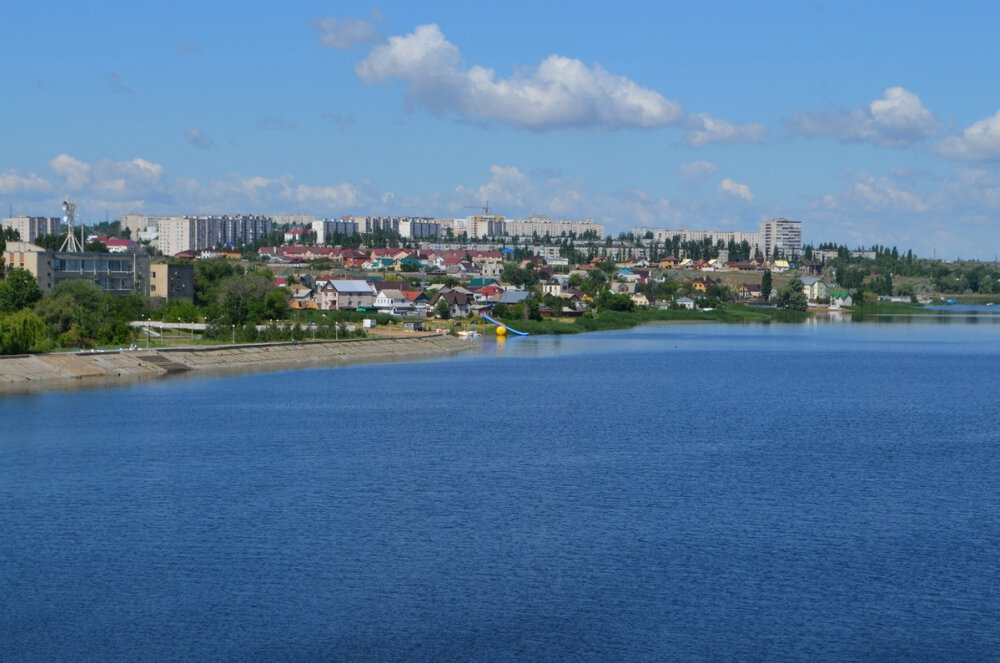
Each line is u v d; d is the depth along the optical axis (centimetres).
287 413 9138
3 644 3956
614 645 3975
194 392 10438
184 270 18888
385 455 7231
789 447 7694
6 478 6406
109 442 7588
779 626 4141
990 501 6006
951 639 4034
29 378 10844
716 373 13200
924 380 12650
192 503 5841
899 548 5078
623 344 18075
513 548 5050
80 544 5078
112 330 13412
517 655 3891
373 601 4372
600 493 6122
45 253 16588
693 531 5344
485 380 12019
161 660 3841
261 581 4588
